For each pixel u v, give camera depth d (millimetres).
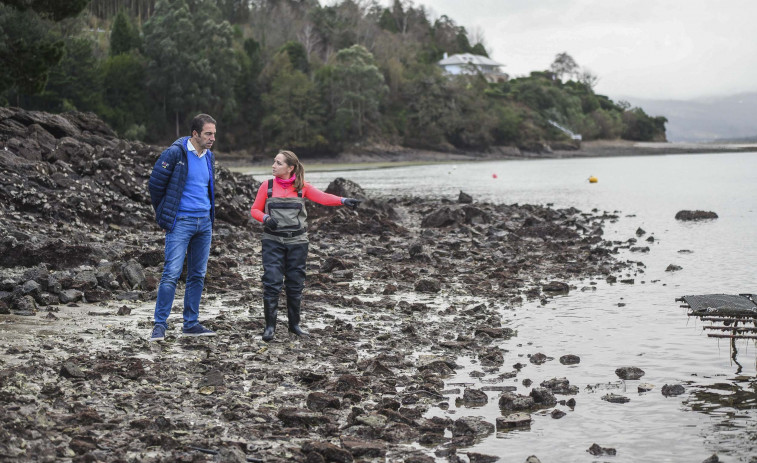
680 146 170875
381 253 13969
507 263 12953
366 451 4531
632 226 19484
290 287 7574
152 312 8586
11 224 12672
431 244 15258
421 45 174500
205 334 7566
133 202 16312
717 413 5223
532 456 4418
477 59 178000
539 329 8078
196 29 104188
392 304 9359
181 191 7301
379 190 38094
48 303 8734
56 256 10414
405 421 5086
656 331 7832
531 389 5852
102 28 123812
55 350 6680
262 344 7230
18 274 9727
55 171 16031
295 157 7523
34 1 28109
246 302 9367
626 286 10727
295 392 5719
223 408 5262
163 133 100812
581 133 165500
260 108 113500
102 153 18234
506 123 139750
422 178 54469
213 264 11078
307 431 4910
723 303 6836
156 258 11172
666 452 4535
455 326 8258
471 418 5156
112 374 5930
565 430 4977
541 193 35344
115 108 93125
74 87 85062
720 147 161500
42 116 20125
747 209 24234
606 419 5176
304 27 145375
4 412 4738
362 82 118812
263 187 7598
